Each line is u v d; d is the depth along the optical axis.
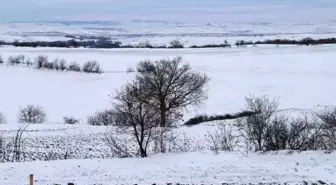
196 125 39.41
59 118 66.25
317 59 99.94
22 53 115.62
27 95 78.88
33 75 89.94
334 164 17.58
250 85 76.19
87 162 19.17
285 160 18.50
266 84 76.38
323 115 36.34
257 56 108.62
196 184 14.91
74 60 104.81
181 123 50.91
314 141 21.92
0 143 32.75
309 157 18.80
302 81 77.62
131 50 129.25
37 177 16.20
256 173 16.44
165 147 25.53
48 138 38.25
